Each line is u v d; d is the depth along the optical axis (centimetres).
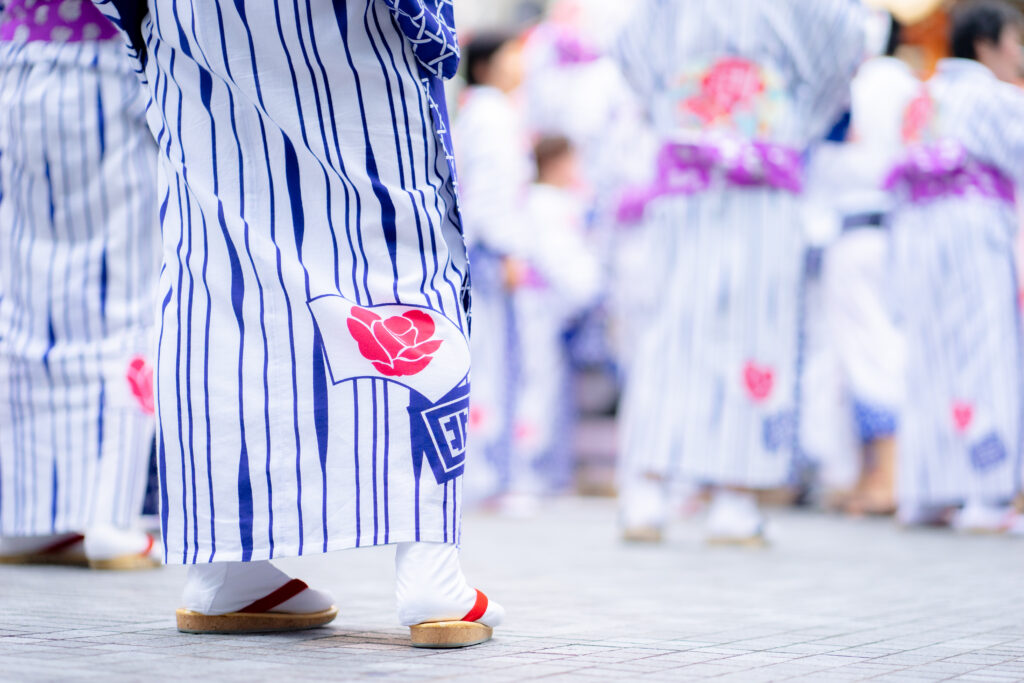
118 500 452
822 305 842
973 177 679
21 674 250
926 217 689
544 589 412
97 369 453
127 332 458
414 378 288
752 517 578
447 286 299
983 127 673
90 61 447
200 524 290
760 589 419
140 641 295
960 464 679
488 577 446
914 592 416
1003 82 688
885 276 771
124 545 452
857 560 520
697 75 584
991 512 674
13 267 459
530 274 884
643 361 599
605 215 918
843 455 805
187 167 297
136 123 456
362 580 432
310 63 290
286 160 292
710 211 581
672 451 579
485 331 801
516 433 821
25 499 455
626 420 652
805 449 846
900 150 702
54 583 414
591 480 1001
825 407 845
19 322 459
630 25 600
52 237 457
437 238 298
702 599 391
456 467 292
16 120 450
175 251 299
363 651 283
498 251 801
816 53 576
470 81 822
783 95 580
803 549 568
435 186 302
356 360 287
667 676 259
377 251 293
